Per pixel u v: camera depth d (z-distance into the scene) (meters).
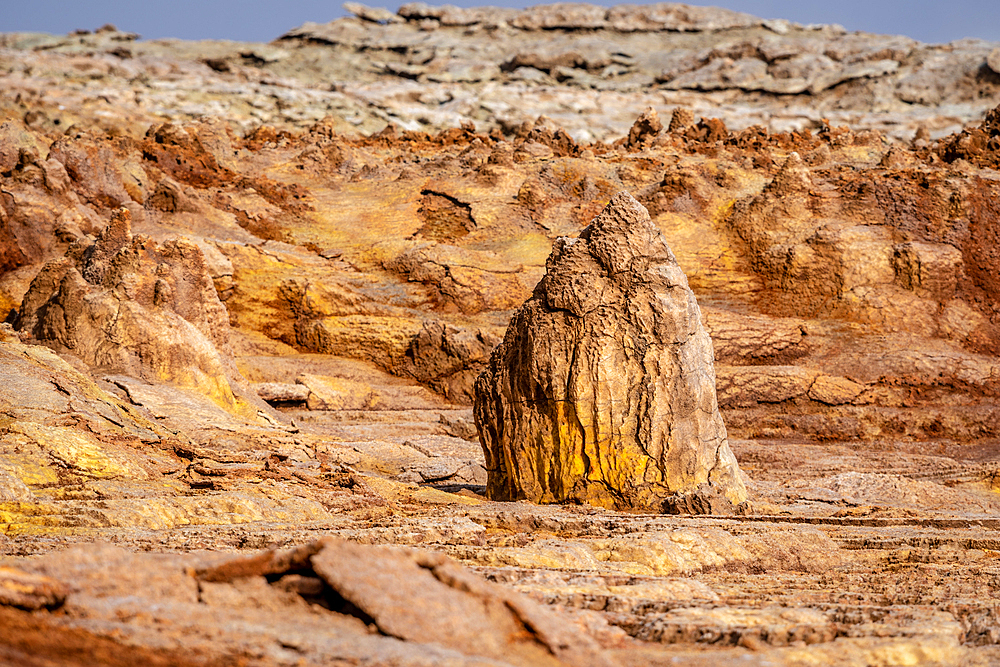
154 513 14.88
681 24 138.50
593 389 20.62
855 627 9.62
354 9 139.75
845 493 24.64
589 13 138.50
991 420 35.12
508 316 40.84
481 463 26.53
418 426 31.52
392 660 6.70
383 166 55.28
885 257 42.44
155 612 7.28
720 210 47.72
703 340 21.31
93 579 7.58
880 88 111.69
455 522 15.82
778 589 12.79
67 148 42.12
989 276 42.94
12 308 33.91
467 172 52.16
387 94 107.25
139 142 49.56
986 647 9.50
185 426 22.70
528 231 47.47
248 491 17.36
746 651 8.77
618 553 14.09
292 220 48.12
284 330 39.69
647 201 48.16
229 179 50.94
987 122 55.34
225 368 29.36
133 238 27.67
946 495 25.12
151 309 26.53
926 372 37.44
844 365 38.06
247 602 7.77
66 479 16.27
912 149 57.91
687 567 14.20
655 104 108.81
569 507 19.45
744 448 31.67
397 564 7.82
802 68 117.00
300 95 99.81
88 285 26.39
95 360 25.42
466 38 135.00
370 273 43.91
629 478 20.36
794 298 42.91
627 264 20.98
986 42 123.69
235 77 106.94
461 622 7.46
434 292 42.12
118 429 19.64
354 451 25.80
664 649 8.92
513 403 21.64
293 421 29.20
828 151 54.03
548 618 7.82
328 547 7.79
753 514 20.28
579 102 107.12
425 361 37.66
